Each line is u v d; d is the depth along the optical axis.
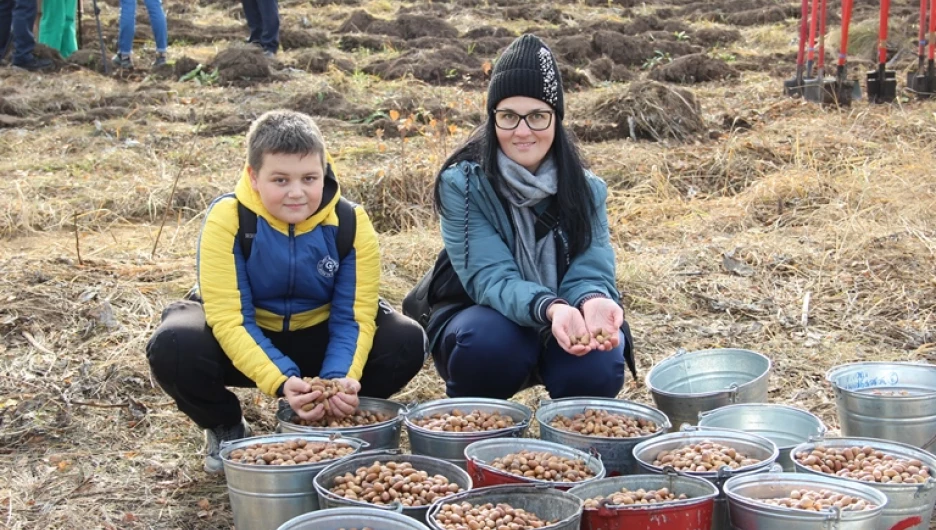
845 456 3.07
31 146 8.51
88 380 4.29
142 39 13.80
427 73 11.48
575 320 3.30
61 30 12.38
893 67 11.44
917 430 3.33
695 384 3.88
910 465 2.97
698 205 6.93
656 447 3.10
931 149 7.65
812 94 9.81
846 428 3.46
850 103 9.63
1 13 12.23
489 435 3.18
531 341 3.63
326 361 3.51
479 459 3.10
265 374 3.39
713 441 3.14
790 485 2.84
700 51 13.34
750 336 5.04
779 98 10.05
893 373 3.66
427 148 7.73
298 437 3.19
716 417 3.34
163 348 3.42
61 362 4.43
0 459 3.74
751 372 3.82
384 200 6.79
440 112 9.13
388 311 3.79
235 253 3.46
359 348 3.56
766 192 6.88
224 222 3.44
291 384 3.34
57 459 3.75
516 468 2.98
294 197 3.37
